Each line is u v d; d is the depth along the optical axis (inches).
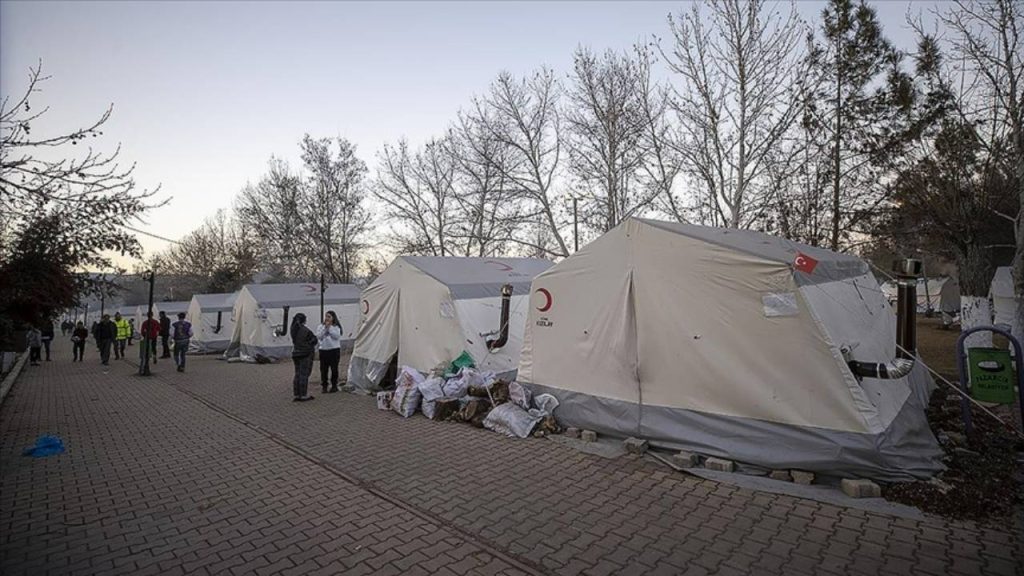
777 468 202.1
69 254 281.4
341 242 1152.8
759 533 158.2
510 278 446.6
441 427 300.5
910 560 139.6
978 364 236.7
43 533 169.0
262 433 298.5
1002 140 431.2
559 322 288.0
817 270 232.8
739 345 215.5
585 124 745.0
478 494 196.5
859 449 183.9
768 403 206.4
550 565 142.8
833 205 540.7
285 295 767.7
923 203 521.3
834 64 547.5
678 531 161.3
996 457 210.4
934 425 257.9
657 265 242.5
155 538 164.6
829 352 193.9
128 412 369.7
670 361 236.7
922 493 174.7
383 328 431.2
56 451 261.7
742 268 215.0
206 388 482.0
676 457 219.5
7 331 290.7
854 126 537.0
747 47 529.0
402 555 150.2
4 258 273.4
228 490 206.5
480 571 140.3
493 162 851.4
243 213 1295.5
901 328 200.8
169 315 1195.3
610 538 157.8
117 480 220.1
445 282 387.5
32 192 233.0
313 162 1119.6
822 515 169.0
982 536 151.2
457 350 371.2
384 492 200.8
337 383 448.5
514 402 297.4
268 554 152.6
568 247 855.7
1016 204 488.4
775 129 525.3
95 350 1091.9
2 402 409.1
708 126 559.2
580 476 213.5
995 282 748.6
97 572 144.0
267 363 705.0
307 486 209.5
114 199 261.7
